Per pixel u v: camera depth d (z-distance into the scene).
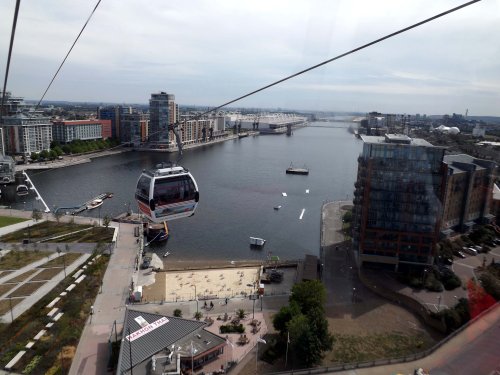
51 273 112.12
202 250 145.00
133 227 157.38
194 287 111.56
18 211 178.62
